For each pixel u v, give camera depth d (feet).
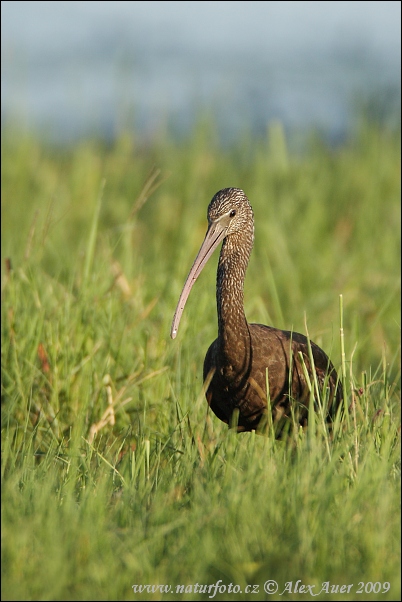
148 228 63.36
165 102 99.19
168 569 22.43
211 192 69.15
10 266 40.09
